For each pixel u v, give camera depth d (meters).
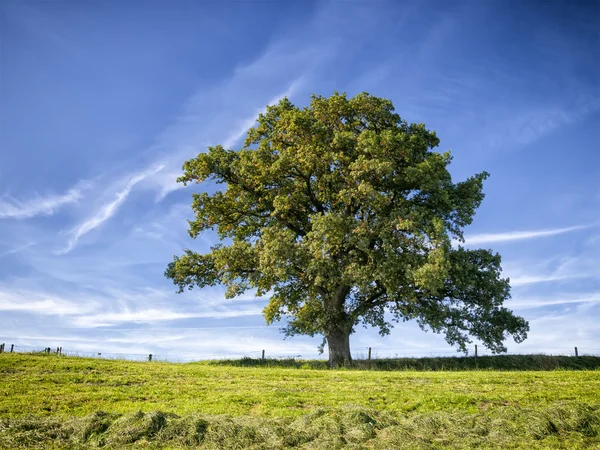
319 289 29.86
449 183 27.67
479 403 13.48
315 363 29.48
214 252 29.94
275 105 32.25
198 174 30.72
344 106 29.28
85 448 10.15
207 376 19.14
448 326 27.12
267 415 12.62
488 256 27.53
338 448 10.05
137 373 19.45
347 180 27.00
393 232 25.53
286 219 30.67
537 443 10.32
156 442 10.34
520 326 27.22
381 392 15.25
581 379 17.81
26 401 13.91
